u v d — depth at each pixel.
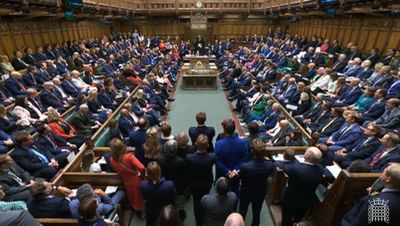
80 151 5.71
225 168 4.51
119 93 10.88
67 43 17.00
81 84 11.43
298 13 18.62
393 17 12.38
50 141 6.25
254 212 4.36
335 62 13.50
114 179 4.77
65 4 12.69
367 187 3.76
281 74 13.59
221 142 4.55
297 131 6.08
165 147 4.34
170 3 26.95
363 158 5.54
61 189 4.32
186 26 28.94
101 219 3.20
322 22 19.19
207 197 3.47
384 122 6.63
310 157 3.85
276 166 4.62
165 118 10.92
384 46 12.97
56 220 3.51
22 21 14.23
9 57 12.98
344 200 3.87
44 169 5.31
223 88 15.70
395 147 4.90
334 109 7.26
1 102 8.15
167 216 2.48
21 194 4.36
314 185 3.88
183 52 24.59
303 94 8.98
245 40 27.44
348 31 15.95
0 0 9.15
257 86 11.52
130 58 17.91
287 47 19.61
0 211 1.76
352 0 11.09
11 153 5.33
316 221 4.54
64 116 8.18
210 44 27.78
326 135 7.04
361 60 12.29
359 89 8.76
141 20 29.03
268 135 7.62
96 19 22.53
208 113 11.58
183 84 15.38
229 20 28.61
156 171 3.74
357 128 6.27
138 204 4.89
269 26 28.20
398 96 7.42
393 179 2.82
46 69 11.66
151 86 12.33
